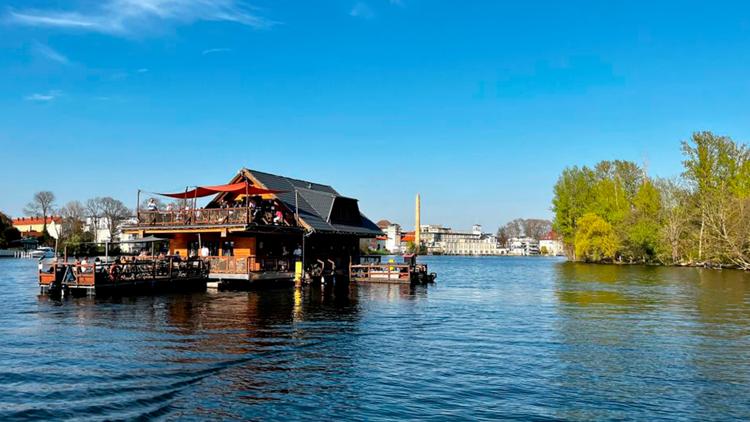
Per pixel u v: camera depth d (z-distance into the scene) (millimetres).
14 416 11570
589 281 55844
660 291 42875
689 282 52875
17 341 18766
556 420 11859
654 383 14664
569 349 18922
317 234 44281
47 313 25297
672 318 26781
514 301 34969
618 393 13766
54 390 13297
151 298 31922
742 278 58188
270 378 14617
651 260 95000
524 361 17062
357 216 53625
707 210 78438
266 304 30016
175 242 43156
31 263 95000
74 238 112000
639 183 101250
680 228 86562
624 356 17844
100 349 17609
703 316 27562
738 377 15297
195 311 26594
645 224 91688
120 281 32281
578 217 107125
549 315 27797
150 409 12078
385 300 33938
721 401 13180
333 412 12125
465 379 14891
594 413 12289
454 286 49031
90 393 13094
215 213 38406
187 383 14000
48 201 141750
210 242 42125
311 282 42281
